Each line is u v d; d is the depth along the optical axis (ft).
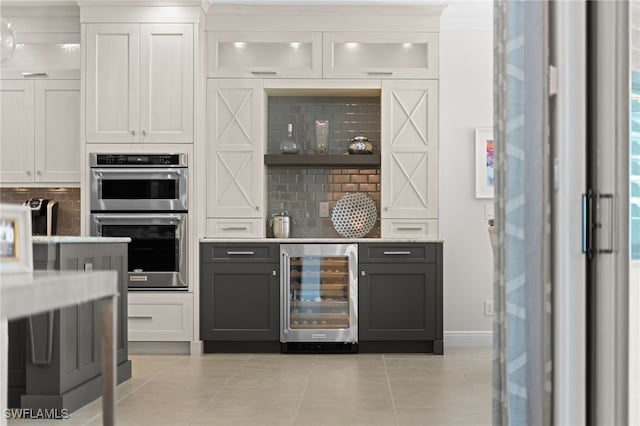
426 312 20.25
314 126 22.47
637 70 7.29
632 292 7.15
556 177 7.47
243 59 21.22
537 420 7.70
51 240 12.70
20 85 21.08
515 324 7.77
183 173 20.30
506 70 7.90
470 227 21.45
